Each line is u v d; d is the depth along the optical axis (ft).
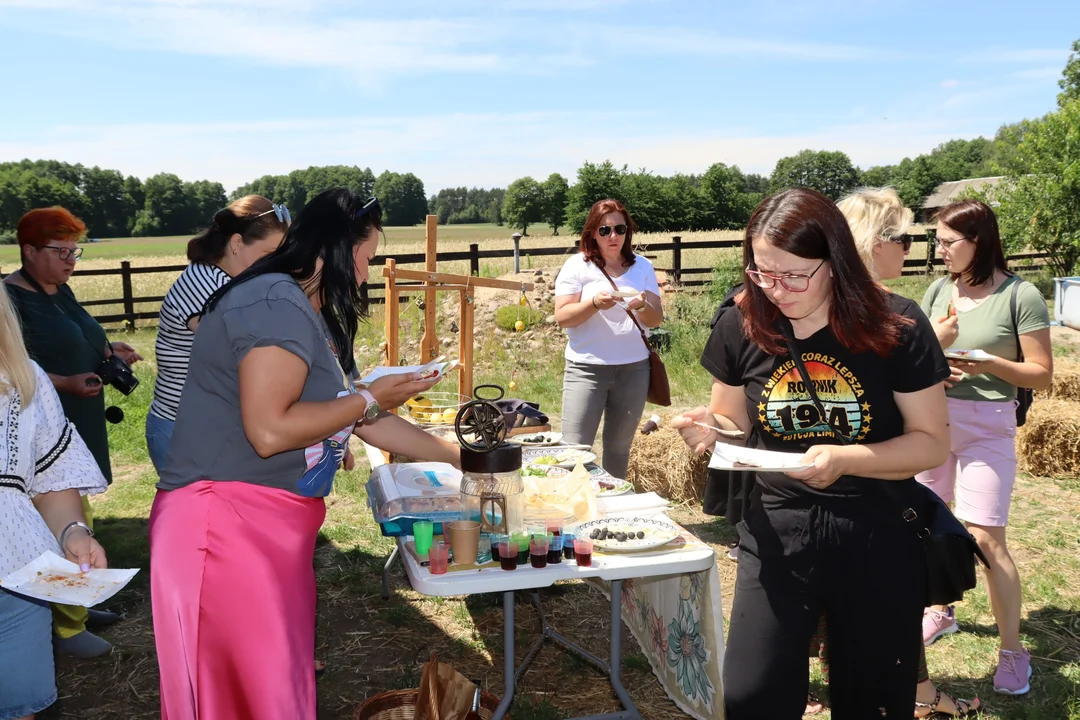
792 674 6.44
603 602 13.07
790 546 6.45
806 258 6.00
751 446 7.13
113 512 17.07
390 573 14.03
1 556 6.07
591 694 10.24
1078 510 16.44
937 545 6.41
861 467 6.12
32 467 6.53
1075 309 24.77
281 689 6.19
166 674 6.18
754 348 6.87
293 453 6.50
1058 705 9.72
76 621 10.94
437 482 8.25
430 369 7.13
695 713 8.59
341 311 6.87
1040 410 19.07
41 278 11.53
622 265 13.73
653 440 17.95
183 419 6.45
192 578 6.08
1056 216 50.93
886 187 8.59
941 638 11.39
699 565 7.57
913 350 6.15
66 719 9.72
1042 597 12.56
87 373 11.84
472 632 11.99
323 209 6.78
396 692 8.45
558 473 9.69
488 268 46.68
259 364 5.98
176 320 10.01
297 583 6.43
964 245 10.12
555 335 33.53
